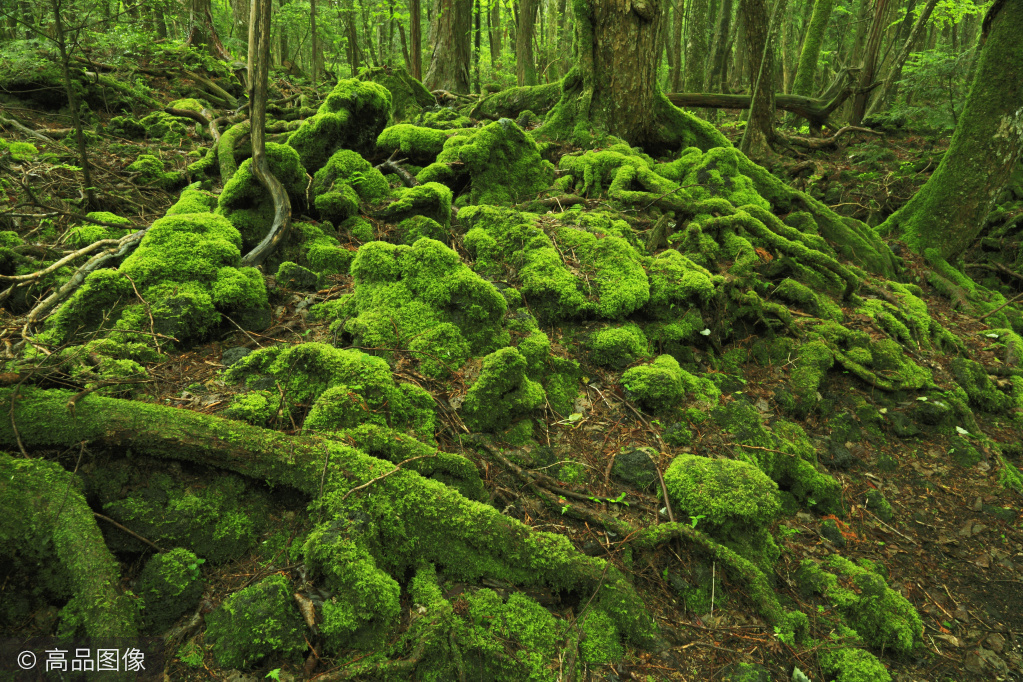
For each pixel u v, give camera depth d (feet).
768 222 21.54
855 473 15.40
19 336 11.75
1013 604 12.71
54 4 16.65
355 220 17.94
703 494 11.21
